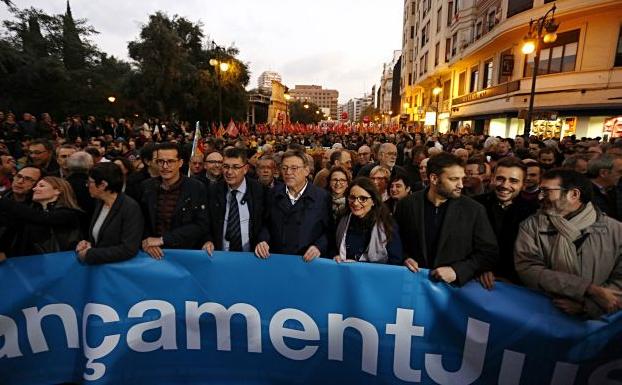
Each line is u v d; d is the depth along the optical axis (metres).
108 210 2.70
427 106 39.88
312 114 96.69
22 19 30.53
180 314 2.61
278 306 2.56
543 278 2.12
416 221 2.58
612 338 2.08
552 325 2.16
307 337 2.55
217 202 3.09
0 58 24.81
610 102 16.20
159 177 3.17
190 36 32.53
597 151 5.02
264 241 2.79
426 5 40.81
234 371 2.63
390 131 29.66
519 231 2.35
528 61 19.94
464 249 2.40
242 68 33.28
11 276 2.50
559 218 2.14
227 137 13.38
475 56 26.06
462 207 2.44
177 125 21.09
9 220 2.73
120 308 2.58
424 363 2.39
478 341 2.29
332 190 3.38
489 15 24.00
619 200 3.39
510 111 20.56
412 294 2.39
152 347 2.62
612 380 2.09
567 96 17.67
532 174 3.18
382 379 2.45
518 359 2.23
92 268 2.56
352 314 2.47
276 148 11.58
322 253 2.79
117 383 2.60
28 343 2.54
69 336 2.59
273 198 3.00
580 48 17.20
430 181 2.52
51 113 27.94
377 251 2.60
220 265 2.59
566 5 16.86
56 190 2.80
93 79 32.53
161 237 2.71
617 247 2.05
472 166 4.04
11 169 4.61
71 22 34.50
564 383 2.17
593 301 1.98
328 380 2.54
